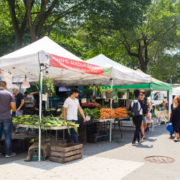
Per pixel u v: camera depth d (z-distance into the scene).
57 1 16.11
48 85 5.53
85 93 15.45
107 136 8.35
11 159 5.46
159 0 24.78
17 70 7.81
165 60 28.34
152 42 26.48
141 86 12.89
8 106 5.67
